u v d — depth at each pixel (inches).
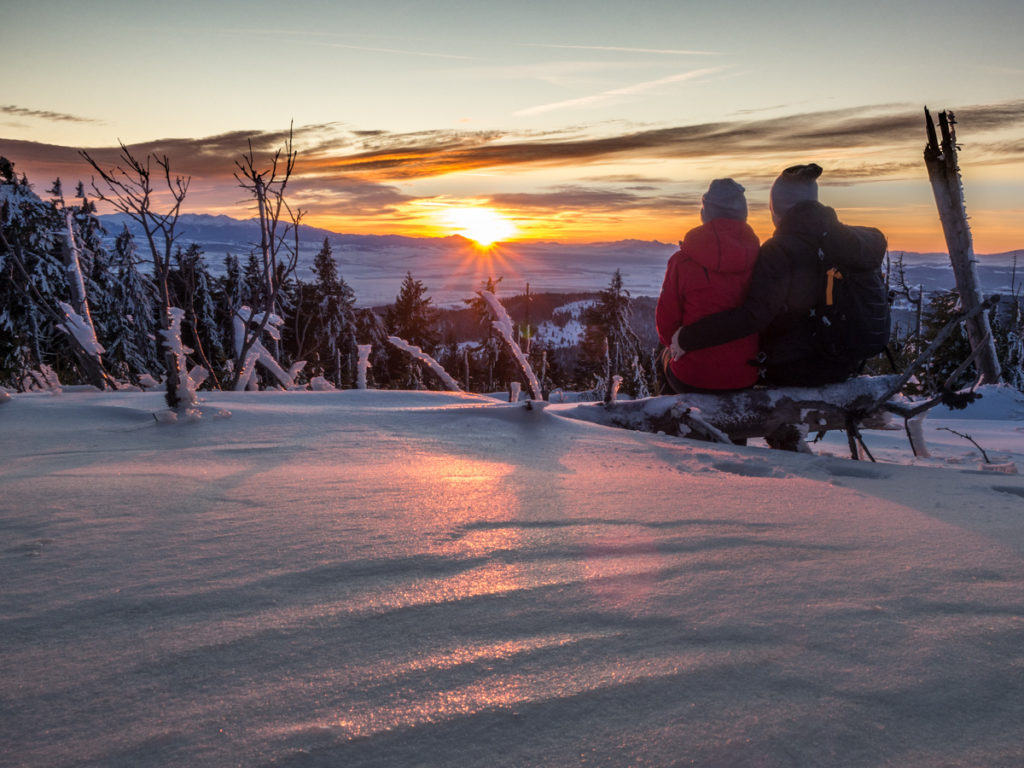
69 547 74.7
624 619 58.4
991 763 39.9
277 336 258.1
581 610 60.2
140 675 48.2
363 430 159.6
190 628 55.6
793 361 175.9
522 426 171.5
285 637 54.2
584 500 101.9
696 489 111.6
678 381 189.9
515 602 61.9
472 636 54.7
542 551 77.0
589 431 170.4
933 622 58.7
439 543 78.5
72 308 244.8
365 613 58.9
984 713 45.0
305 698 45.4
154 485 104.3
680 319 180.5
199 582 65.2
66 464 121.0
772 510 98.9
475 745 40.8
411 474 119.0
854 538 84.7
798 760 39.9
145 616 57.7
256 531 81.7
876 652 53.0
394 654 51.5
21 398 185.2
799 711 44.7
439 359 1566.2
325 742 40.7
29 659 50.3
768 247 168.9
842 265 166.2
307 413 175.3
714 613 60.0
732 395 183.2
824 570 72.2
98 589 63.2
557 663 50.5
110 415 167.0
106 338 668.7
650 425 188.7
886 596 64.7
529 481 115.3
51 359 596.1
